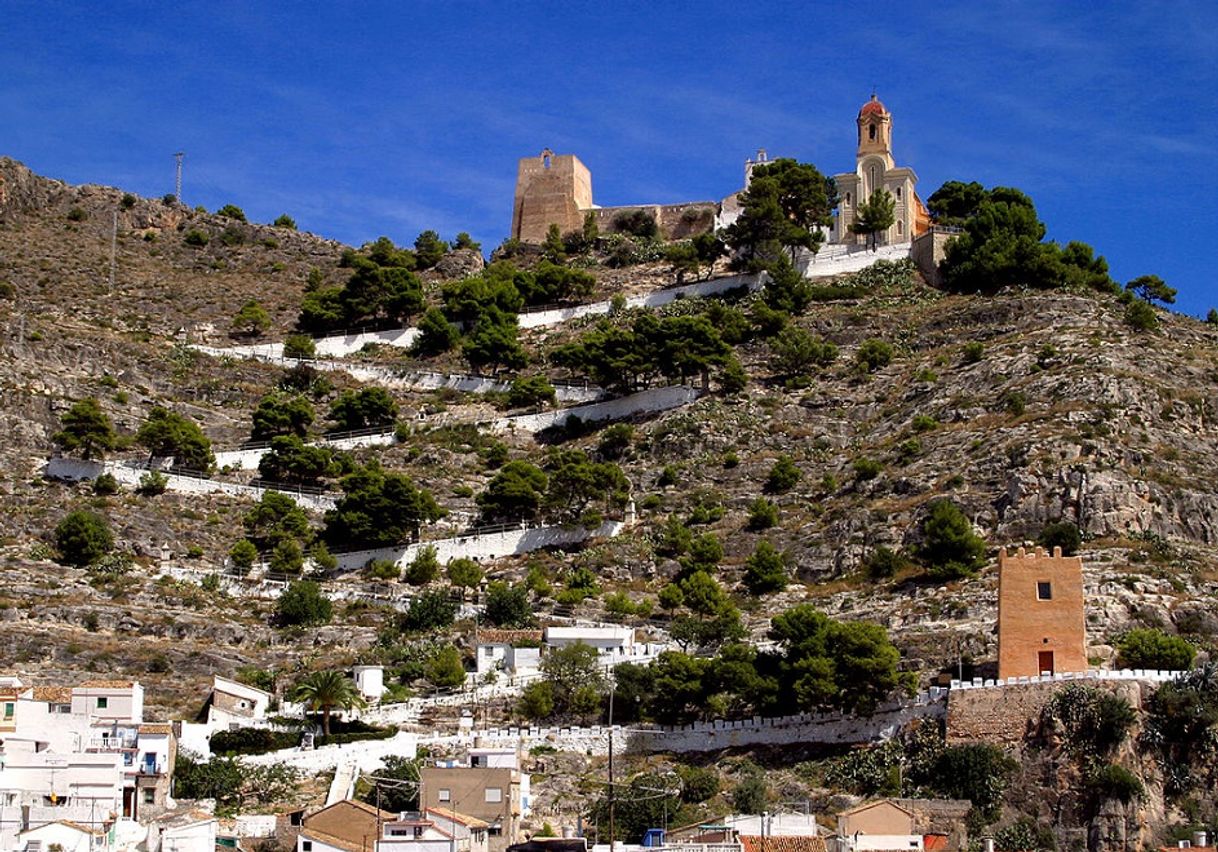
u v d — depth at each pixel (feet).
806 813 498.69
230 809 506.89
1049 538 645.51
